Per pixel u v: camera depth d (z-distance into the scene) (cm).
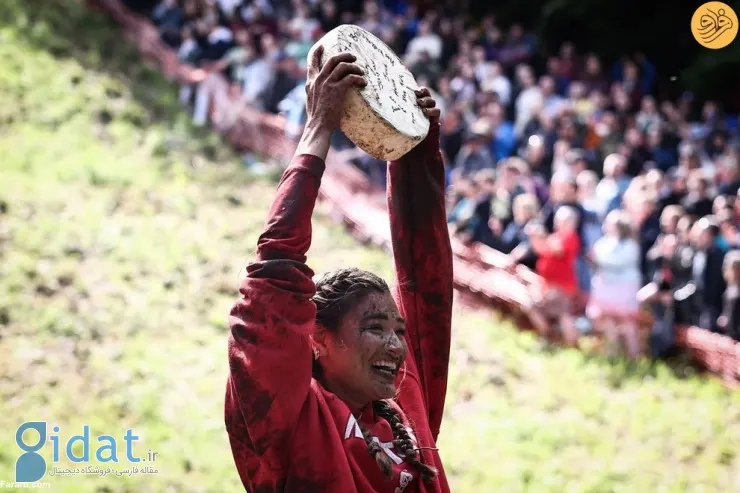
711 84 2464
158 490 1021
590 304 1503
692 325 1490
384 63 320
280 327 279
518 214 1577
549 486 1162
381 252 1819
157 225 1698
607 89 2147
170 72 2361
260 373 279
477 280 1636
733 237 1486
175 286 1515
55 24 2434
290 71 2148
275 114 2142
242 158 2094
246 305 284
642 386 1413
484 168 1744
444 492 327
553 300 1512
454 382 1398
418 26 2381
